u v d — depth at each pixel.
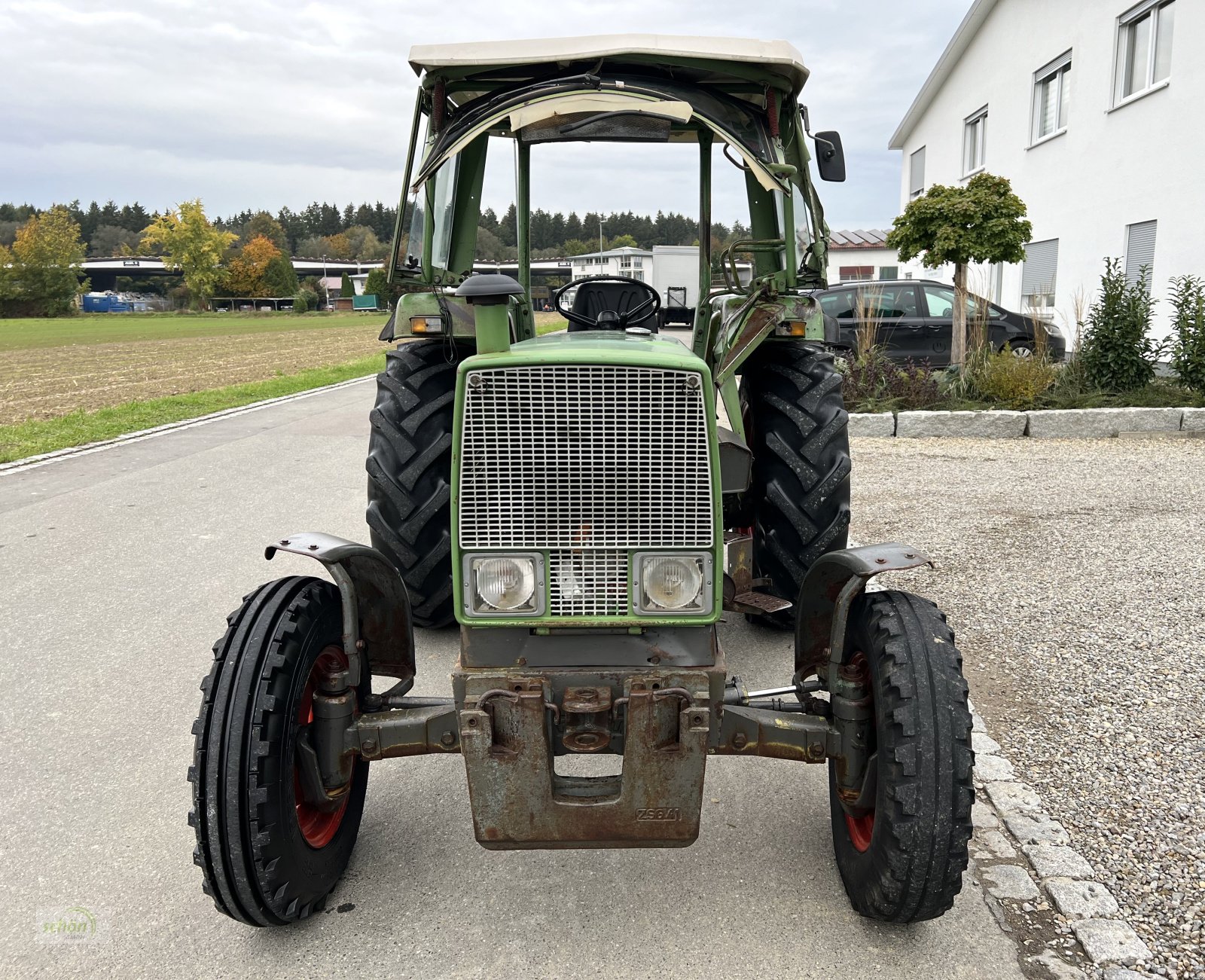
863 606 2.57
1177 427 9.86
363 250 155.25
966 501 7.12
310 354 29.72
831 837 3.01
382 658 2.84
